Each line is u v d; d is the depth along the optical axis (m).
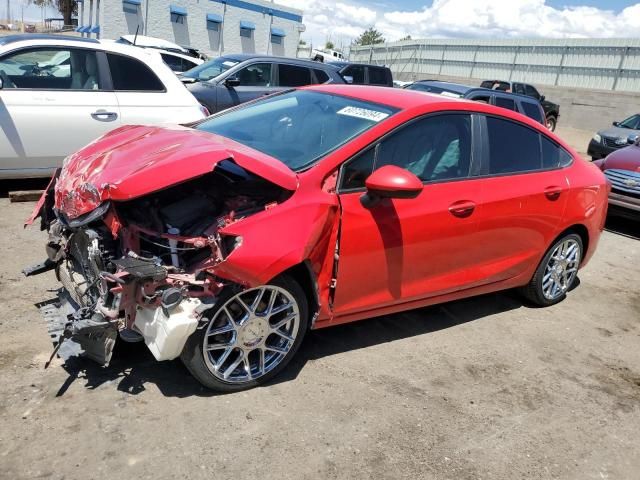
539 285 4.72
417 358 3.78
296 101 4.09
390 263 3.48
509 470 2.87
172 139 3.17
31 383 2.96
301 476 2.61
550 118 22.84
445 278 3.87
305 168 3.19
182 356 2.90
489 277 4.18
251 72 9.80
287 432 2.87
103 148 3.23
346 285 3.33
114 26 32.91
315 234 3.00
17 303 3.75
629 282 5.98
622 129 15.22
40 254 4.63
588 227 4.84
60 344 2.71
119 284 2.62
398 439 2.96
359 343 3.86
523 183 4.20
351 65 13.61
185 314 2.69
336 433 2.92
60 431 2.66
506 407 3.39
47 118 5.84
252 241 2.79
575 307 5.07
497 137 4.10
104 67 6.26
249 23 38.50
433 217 3.59
